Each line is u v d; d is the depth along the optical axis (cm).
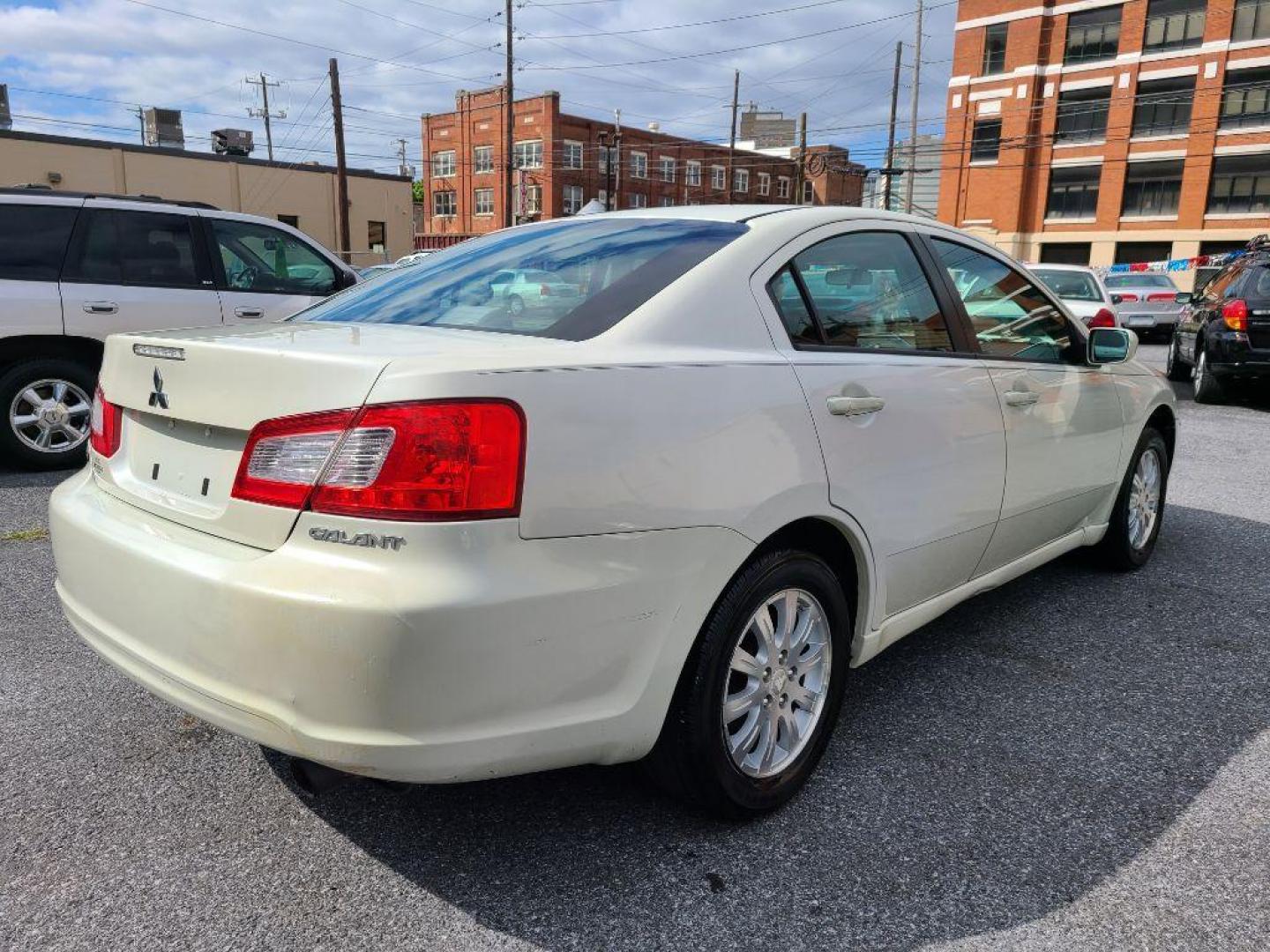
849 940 205
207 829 243
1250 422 958
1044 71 4094
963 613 405
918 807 255
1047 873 228
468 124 6259
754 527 226
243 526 198
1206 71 3709
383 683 178
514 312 247
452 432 182
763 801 245
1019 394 333
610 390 204
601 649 200
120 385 244
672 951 201
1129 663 353
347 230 3494
